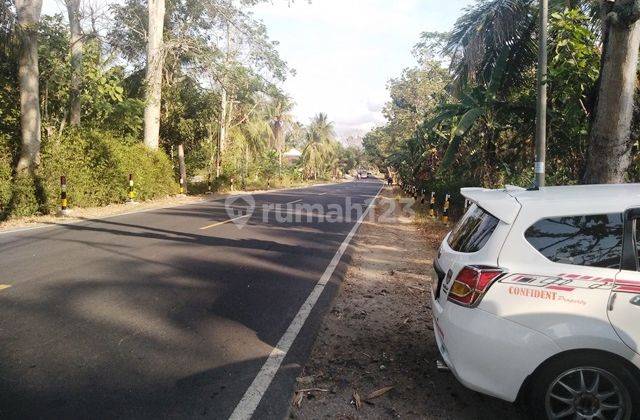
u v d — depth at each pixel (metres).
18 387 3.48
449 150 12.73
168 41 20.59
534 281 2.95
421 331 5.04
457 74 11.44
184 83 24.86
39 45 14.59
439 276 3.66
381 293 6.49
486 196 3.54
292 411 3.36
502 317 2.96
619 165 6.38
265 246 9.52
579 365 2.87
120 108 18.41
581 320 2.85
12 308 5.14
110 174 16.86
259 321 5.10
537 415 2.95
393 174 59.50
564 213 3.09
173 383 3.65
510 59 10.73
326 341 4.67
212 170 29.59
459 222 4.03
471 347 3.02
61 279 6.34
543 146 7.86
